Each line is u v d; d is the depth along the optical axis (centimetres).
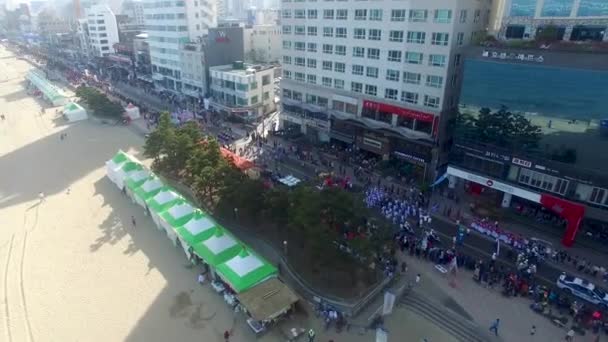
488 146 5106
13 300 3984
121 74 15138
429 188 5694
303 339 3488
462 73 5097
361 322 3622
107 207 5812
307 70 7538
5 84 14562
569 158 4419
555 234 4769
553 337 3397
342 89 7031
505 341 3369
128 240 4991
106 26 16775
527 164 4791
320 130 7556
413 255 4459
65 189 6412
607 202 4269
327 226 4088
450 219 5119
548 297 3772
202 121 9100
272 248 4638
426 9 5469
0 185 6606
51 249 4822
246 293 3700
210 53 10019
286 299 3653
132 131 9169
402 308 3800
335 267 4172
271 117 9425
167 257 4638
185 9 10575
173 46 11144
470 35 5647
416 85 5912
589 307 3694
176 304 3900
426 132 5981
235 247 4284
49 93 11844
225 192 5047
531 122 4619
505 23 5022
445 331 3544
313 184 5634
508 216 5134
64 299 3988
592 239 4647
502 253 4472
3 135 9069
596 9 4250
